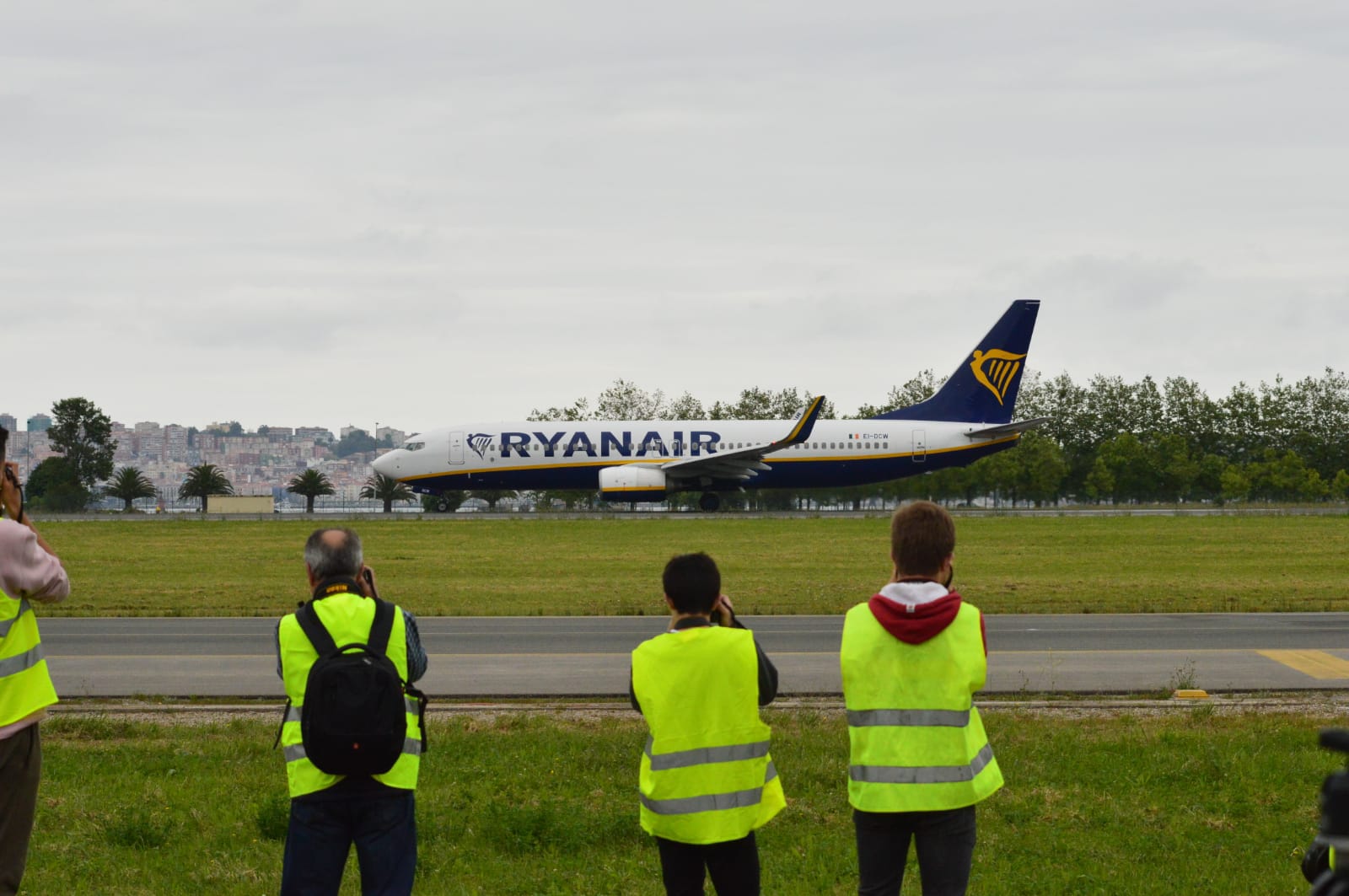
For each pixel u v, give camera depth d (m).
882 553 49.50
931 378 140.25
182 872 10.67
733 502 113.81
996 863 11.05
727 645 7.78
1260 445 141.88
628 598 33.81
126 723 16.81
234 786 13.45
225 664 22.84
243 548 53.22
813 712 17.88
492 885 10.44
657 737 7.70
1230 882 10.40
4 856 8.69
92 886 10.31
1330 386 141.50
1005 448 77.62
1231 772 14.05
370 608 7.84
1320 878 5.97
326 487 107.06
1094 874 10.67
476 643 25.53
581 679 21.41
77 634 27.08
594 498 112.94
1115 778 13.92
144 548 53.09
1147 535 60.19
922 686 7.70
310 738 7.29
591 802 12.98
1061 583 37.75
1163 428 144.12
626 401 128.75
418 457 73.69
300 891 7.66
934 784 7.61
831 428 75.75
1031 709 18.84
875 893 7.87
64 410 138.25
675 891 7.94
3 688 8.57
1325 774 13.99
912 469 76.38
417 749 8.00
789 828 12.02
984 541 56.41
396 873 7.75
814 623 28.97
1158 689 20.47
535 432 74.50
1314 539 58.12
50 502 107.12
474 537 58.53
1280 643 25.55
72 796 12.93
